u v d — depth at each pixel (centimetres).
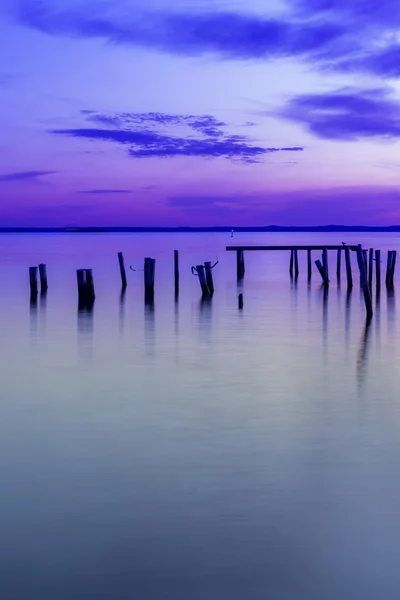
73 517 766
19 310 2889
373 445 1027
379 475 900
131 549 694
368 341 2073
